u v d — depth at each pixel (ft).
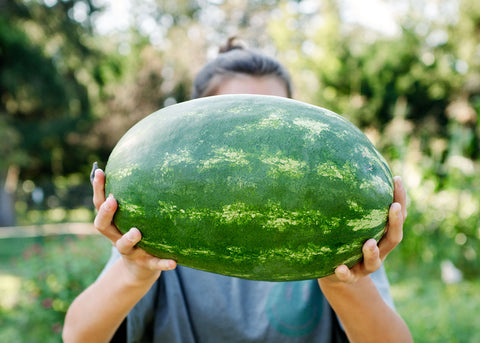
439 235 24.79
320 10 74.64
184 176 4.67
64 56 63.41
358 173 4.71
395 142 28.55
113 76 81.61
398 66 65.87
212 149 4.71
